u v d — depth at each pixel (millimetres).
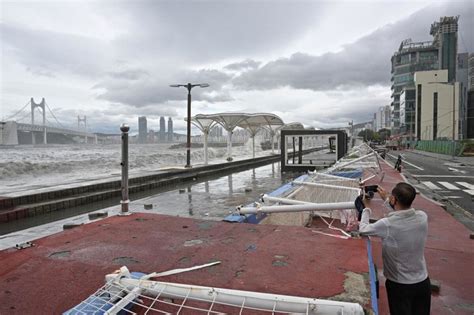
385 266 2705
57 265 2943
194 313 2162
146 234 3873
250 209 4574
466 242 6098
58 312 2186
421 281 2584
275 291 2369
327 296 2285
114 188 15906
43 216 11391
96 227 4191
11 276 2723
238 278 2605
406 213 2629
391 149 65250
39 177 19641
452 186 15211
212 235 3807
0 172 19219
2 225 10109
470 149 38344
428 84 71312
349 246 3359
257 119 36344
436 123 70625
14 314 2168
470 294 4133
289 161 28391
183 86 25109
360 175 13023
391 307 2682
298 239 3613
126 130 4867
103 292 2203
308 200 7480
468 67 99250
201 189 17719
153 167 28859
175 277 2639
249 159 36531
